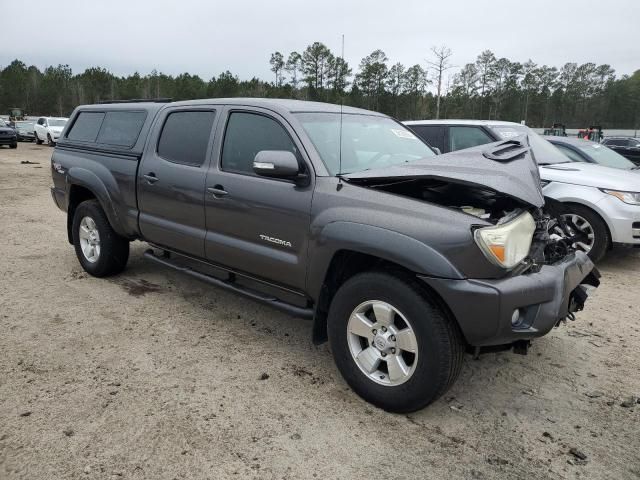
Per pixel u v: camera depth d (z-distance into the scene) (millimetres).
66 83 105000
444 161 3408
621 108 86375
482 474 2672
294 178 3500
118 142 5254
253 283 4238
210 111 4375
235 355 3955
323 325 3600
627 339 4398
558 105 87562
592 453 2859
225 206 4008
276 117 3832
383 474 2656
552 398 3432
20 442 2828
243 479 2590
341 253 3328
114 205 5152
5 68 118375
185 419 3082
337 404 3295
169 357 3885
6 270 5980
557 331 4555
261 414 3160
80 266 6191
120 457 2729
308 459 2756
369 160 3879
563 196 6609
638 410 3297
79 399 3264
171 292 5328
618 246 6516
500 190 2916
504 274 2902
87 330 4332
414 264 2891
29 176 16203
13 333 4234
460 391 3504
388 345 3119
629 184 6406
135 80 103312
